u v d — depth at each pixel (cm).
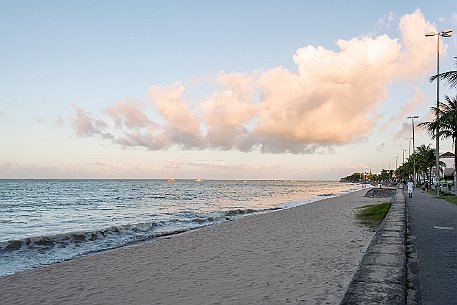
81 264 1201
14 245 1695
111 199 6412
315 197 7425
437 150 4338
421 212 2319
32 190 10000
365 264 726
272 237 1661
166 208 4441
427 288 699
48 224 2845
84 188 11925
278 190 12531
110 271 1097
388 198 5366
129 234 2081
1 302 832
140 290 876
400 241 995
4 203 5325
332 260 1122
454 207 2727
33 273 1096
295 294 791
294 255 1220
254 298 773
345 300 517
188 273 1026
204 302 762
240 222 2323
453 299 636
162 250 1412
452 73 1909
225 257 1236
